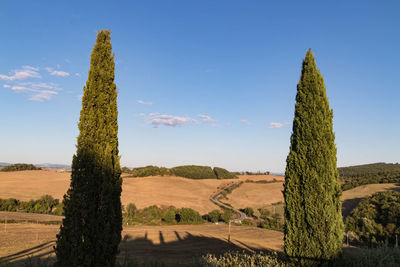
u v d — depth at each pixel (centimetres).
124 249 3547
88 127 752
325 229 746
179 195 10856
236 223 7481
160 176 13650
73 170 727
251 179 16062
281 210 8894
